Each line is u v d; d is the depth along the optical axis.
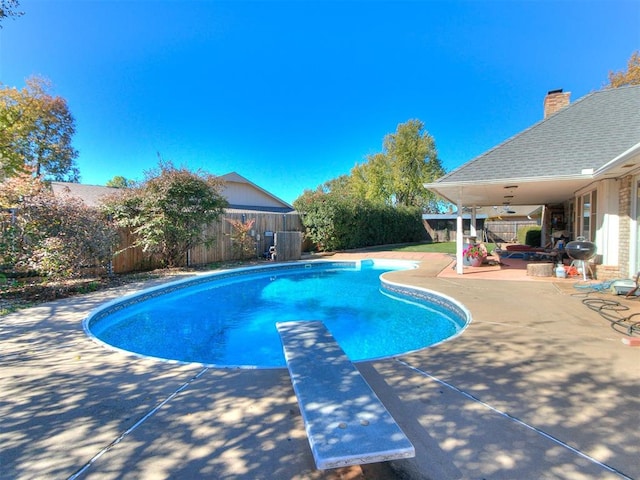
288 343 3.98
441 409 2.78
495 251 16.33
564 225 15.99
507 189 10.38
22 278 8.73
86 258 8.80
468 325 5.18
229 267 12.91
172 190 11.42
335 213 19.06
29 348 4.46
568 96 13.06
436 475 2.05
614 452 2.22
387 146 38.50
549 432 2.45
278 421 2.66
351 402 2.51
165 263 12.54
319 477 2.05
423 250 20.48
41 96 26.48
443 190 10.42
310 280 12.19
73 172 31.23
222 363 5.14
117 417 2.74
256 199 26.05
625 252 8.01
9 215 7.65
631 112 9.43
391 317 7.41
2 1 6.64
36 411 2.84
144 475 2.08
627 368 3.53
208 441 2.42
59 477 2.07
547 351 4.04
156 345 5.90
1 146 20.22
